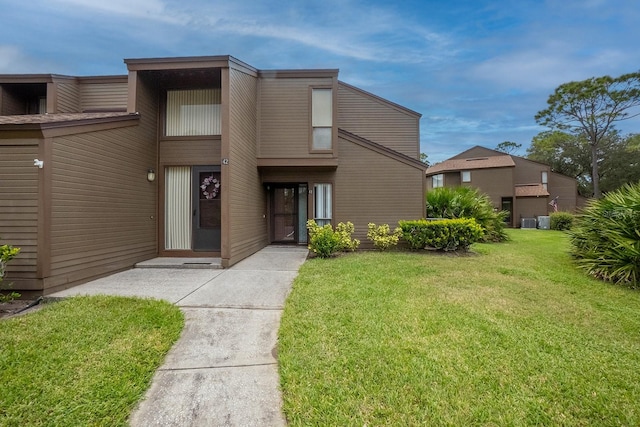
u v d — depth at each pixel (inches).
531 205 868.0
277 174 356.5
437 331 127.1
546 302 166.4
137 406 86.4
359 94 462.3
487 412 81.8
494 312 149.2
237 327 134.3
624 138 1036.5
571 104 901.2
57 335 117.3
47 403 83.3
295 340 119.0
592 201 269.6
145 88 274.8
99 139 217.8
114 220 232.5
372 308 151.4
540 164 919.7
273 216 384.8
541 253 324.2
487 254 314.0
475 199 434.6
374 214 353.1
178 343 120.3
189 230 291.3
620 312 153.5
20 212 172.6
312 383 94.0
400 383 93.3
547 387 92.1
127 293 177.3
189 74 281.1
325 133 334.0
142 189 269.3
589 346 117.3
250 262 270.5
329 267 241.9
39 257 171.5
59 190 183.0
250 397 90.8
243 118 289.1
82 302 153.8
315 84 333.7
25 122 172.7
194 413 84.5
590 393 89.7
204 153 290.7
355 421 79.1
